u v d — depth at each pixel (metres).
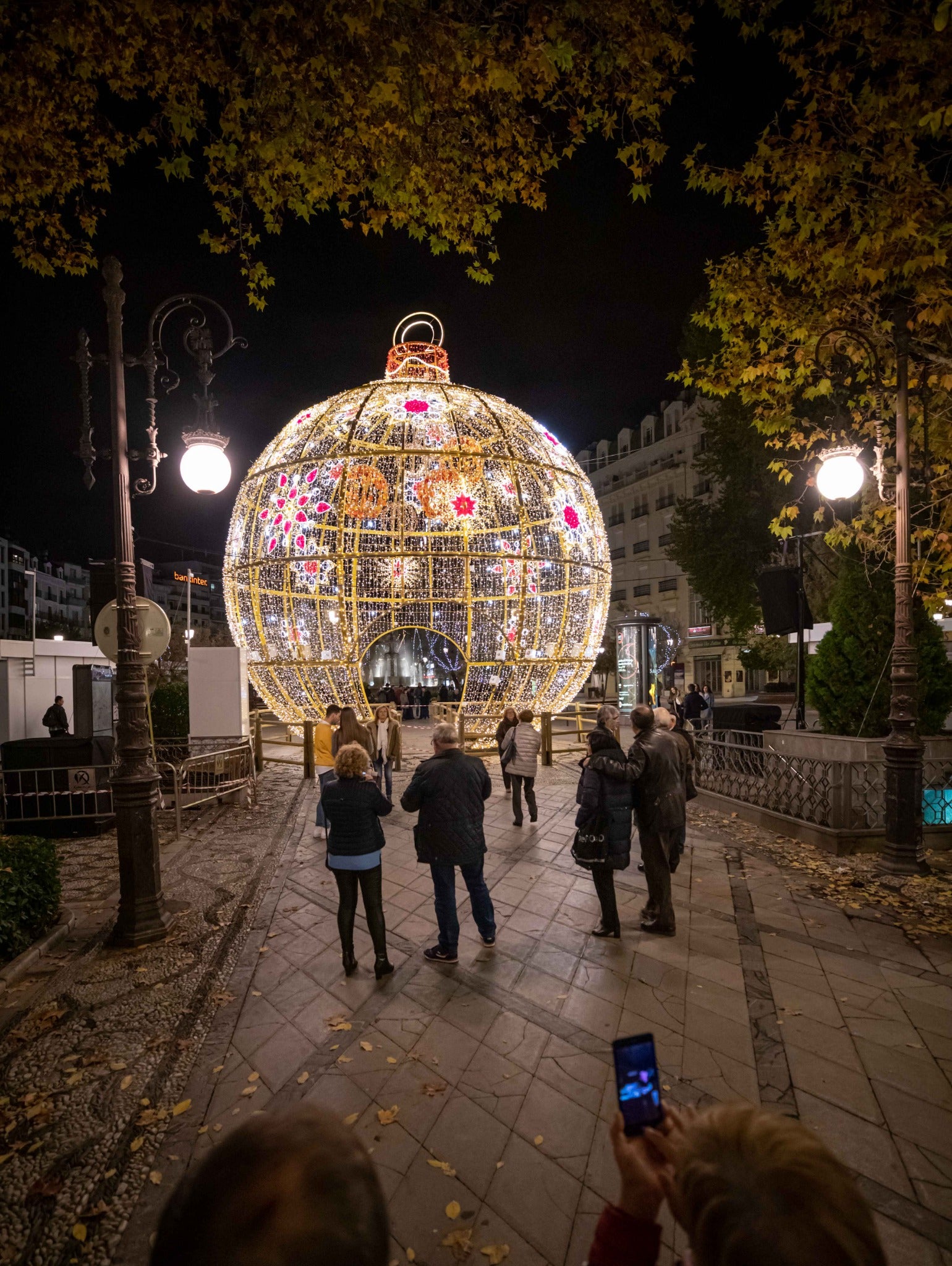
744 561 20.22
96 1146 2.71
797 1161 0.73
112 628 5.53
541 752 12.42
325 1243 0.63
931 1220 2.25
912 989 3.84
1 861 4.51
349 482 12.79
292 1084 3.05
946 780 7.04
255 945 4.63
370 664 27.30
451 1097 2.92
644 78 4.51
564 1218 2.28
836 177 5.87
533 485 13.18
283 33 4.01
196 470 5.28
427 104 4.42
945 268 5.74
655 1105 1.09
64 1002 3.88
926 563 7.51
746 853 6.62
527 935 4.70
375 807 4.11
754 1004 3.69
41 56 3.98
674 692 16.89
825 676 7.95
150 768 4.85
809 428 8.88
